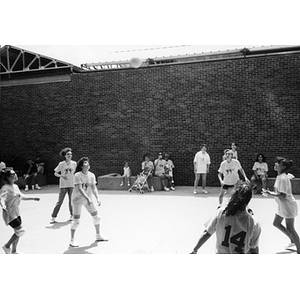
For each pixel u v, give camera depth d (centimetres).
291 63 1255
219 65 1335
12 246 570
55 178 1578
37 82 1602
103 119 1496
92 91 1511
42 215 899
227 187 813
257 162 1164
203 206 950
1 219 869
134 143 1450
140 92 1439
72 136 1545
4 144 1655
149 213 877
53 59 1587
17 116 1634
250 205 928
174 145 1395
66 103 1553
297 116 1249
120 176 1377
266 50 1434
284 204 514
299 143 1248
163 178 1273
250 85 1301
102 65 1689
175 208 933
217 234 330
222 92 1332
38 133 1602
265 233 662
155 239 649
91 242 641
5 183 547
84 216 873
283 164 517
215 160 1341
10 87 1642
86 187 638
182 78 1381
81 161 627
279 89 1269
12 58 1744
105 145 1493
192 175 1372
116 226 754
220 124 1336
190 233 686
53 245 627
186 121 1377
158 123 1415
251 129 1300
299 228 697
